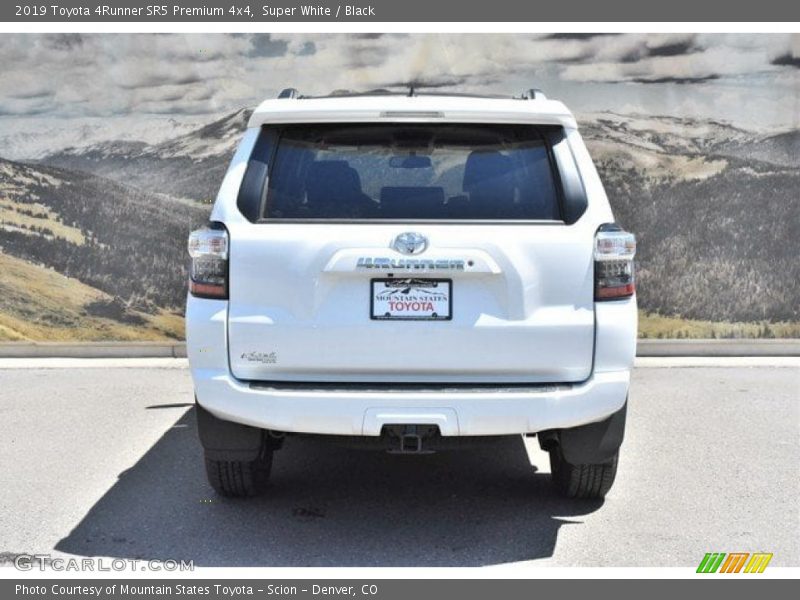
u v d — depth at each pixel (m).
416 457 5.66
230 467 4.60
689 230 8.60
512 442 5.96
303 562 4.13
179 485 5.13
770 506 4.82
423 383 4.00
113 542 4.35
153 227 8.62
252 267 3.99
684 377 7.87
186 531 4.48
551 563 4.12
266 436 4.46
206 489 5.06
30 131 8.59
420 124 4.16
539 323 3.96
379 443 4.19
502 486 5.13
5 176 8.62
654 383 7.66
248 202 4.05
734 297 8.68
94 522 4.59
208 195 8.61
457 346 3.95
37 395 7.23
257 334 3.98
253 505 4.83
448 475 5.33
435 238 3.95
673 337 8.70
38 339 8.70
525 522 4.59
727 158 8.54
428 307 3.96
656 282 8.65
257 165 4.11
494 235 3.97
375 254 3.94
